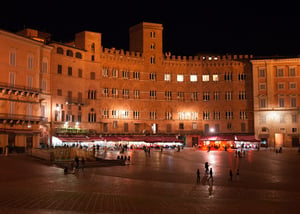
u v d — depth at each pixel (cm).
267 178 4734
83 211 2628
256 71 11112
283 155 8181
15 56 8081
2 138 7556
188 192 3603
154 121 11044
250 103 11181
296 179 4659
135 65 10969
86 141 9100
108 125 10400
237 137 10656
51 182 3900
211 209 2827
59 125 9175
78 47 10225
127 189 3641
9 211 2533
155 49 11238
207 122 11319
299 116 10706
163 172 5128
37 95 8481
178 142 10456
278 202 3180
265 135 10869
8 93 7838
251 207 2941
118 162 5888
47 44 9300
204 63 11462
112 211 2658
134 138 10106
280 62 10962
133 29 11600
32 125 8300
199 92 11425
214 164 6303
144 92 11006
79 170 5016
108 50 10506
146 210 2722
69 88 9531
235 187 4009
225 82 11350
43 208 2662
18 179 4056
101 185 3816
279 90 10925
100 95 10256
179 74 11425
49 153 5688
